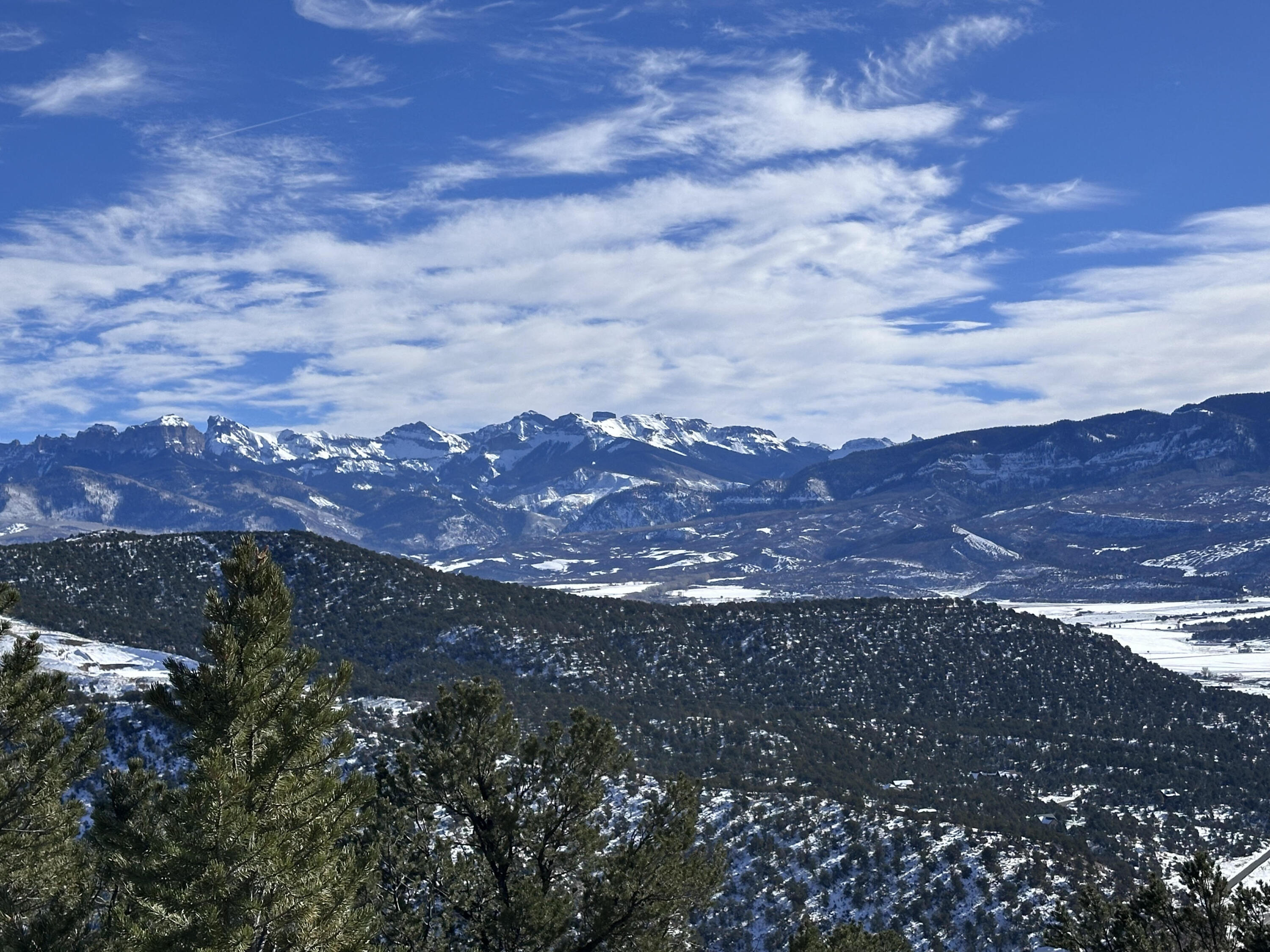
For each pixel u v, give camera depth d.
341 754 14.23
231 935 12.16
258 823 13.09
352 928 13.66
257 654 13.56
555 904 18.84
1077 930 20.58
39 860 17.61
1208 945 18.41
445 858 20.59
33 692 18.78
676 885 19.48
